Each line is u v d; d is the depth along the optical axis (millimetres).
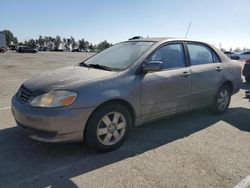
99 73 4129
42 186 3184
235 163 3787
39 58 31422
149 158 3896
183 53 5098
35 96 3740
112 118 4039
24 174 3430
